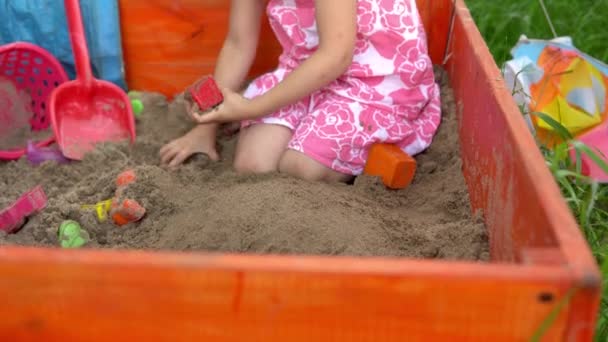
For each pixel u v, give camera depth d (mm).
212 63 1767
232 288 712
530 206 886
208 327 736
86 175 1488
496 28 2068
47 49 1705
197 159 1530
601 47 2027
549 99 1577
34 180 1477
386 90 1498
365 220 1226
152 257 708
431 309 712
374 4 1485
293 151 1432
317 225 1172
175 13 1715
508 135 1034
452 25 1680
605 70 1611
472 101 1371
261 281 707
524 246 911
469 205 1324
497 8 2135
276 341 740
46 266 710
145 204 1304
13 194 1435
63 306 731
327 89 1506
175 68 1769
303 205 1227
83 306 730
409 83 1513
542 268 694
